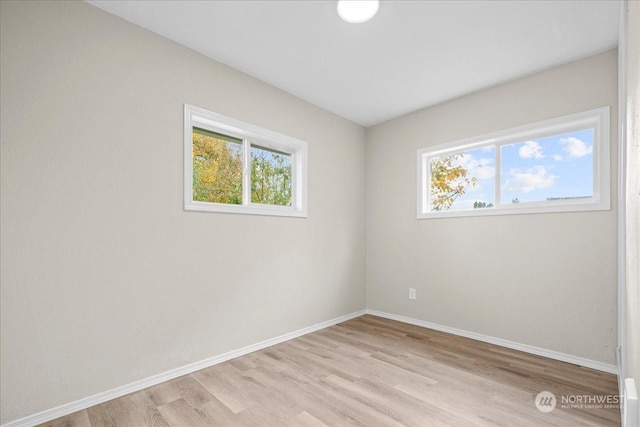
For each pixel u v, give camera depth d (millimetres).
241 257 2625
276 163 3100
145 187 2078
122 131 1986
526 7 1885
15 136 1615
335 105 3342
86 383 1818
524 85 2705
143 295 2057
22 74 1642
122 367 1954
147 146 2096
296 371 2273
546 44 2248
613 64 2277
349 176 3742
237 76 2629
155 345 2102
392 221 3680
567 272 2445
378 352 2631
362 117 3678
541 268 2574
